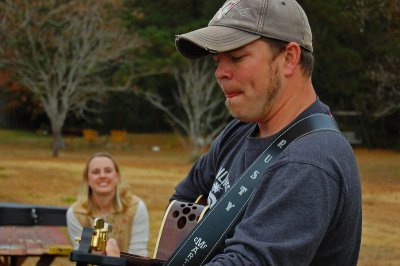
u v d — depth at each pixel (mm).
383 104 32906
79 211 5285
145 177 20484
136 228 5320
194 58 2385
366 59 30531
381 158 33188
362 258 8609
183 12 38312
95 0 30031
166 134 48812
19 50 30578
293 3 2146
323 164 1915
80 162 26438
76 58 30641
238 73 2092
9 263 5711
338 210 1934
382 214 13289
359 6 24469
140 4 39000
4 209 5852
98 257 1833
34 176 18828
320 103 2221
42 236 5547
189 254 2123
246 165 2223
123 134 43062
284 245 1812
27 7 27641
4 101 47250
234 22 2074
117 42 31438
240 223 1939
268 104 2129
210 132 39438
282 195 1877
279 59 2098
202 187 2766
